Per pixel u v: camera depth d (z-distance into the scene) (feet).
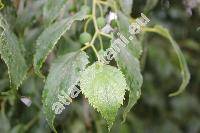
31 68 1.96
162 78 3.99
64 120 2.45
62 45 2.00
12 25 2.04
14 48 1.62
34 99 2.41
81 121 2.74
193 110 4.48
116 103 1.49
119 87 1.51
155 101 4.09
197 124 4.48
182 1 2.71
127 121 3.44
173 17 3.19
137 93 1.61
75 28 2.10
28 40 2.08
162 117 4.27
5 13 2.01
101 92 1.49
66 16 2.01
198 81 4.27
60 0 1.87
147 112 4.13
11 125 2.48
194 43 3.65
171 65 3.80
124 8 1.97
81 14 1.76
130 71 1.61
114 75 1.52
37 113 2.44
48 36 1.70
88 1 2.00
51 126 1.61
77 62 1.62
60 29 1.69
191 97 4.42
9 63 1.57
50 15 1.86
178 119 4.42
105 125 2.80
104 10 1.96
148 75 3.91
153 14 3.06
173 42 2.09
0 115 2.48
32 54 1.97
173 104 4.37
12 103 2.40
